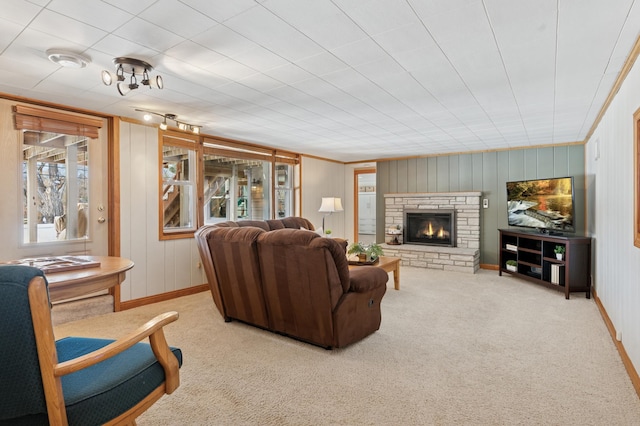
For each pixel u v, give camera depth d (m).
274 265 2.88
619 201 2.97
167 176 4.90
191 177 5.02
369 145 6.04
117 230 4.03
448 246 6.72
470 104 3.59
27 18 1.90
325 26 2.02
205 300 4.46
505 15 1.91
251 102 3.52
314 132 4.95
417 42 2.23
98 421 1.18
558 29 2.06
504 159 6.26
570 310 3.92
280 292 2.93
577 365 2.57
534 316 3.71
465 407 2.03
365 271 3.10
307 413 1.97
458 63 2.56
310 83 2.97
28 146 3.43
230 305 3.45
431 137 5.30
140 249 4.26
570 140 5.54
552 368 2.52
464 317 3.68
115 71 2.67
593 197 4.74
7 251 3.28
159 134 4.48
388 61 2.52
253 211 7.17
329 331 2.76
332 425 1.86
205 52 2.36
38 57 2.42
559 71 2.71
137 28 2.03
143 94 3.26
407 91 3.18
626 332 2.60
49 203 3.58
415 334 3.20
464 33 2.11
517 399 2.12
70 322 3.59
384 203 7.62
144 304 4.25
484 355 2.74
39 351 1.04
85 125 3.80
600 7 1.83
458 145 5.98
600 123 4.07
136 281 4.21
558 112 3.88
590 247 4.45
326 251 2.59
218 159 7.02
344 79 2.88
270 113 3.94
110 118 4.02
